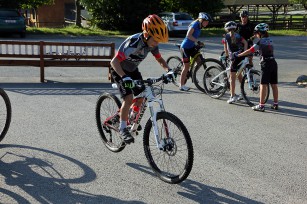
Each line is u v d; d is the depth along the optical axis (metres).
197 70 9.27
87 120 6.89
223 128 6.64
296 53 18.47
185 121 6.98
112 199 4.15
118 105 5.23
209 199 4.19
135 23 29.08
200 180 4.64
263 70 7.66
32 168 4.86
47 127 6.45
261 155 5.46
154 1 29.23
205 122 6.96
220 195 4.29
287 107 8.14
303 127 6.80
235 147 5.75
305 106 8.23
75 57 10.54
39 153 5.34
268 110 7.88
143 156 5.35
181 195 4.27
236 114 7.54
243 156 5.41
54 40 22.22
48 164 5.00
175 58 10.41
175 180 4.42
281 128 6.71
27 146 5.59
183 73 9.36
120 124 4.84
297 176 4.79
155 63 14.29
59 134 6.13
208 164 5.10
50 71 12.08
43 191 4.29
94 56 10.65
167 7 33.06
